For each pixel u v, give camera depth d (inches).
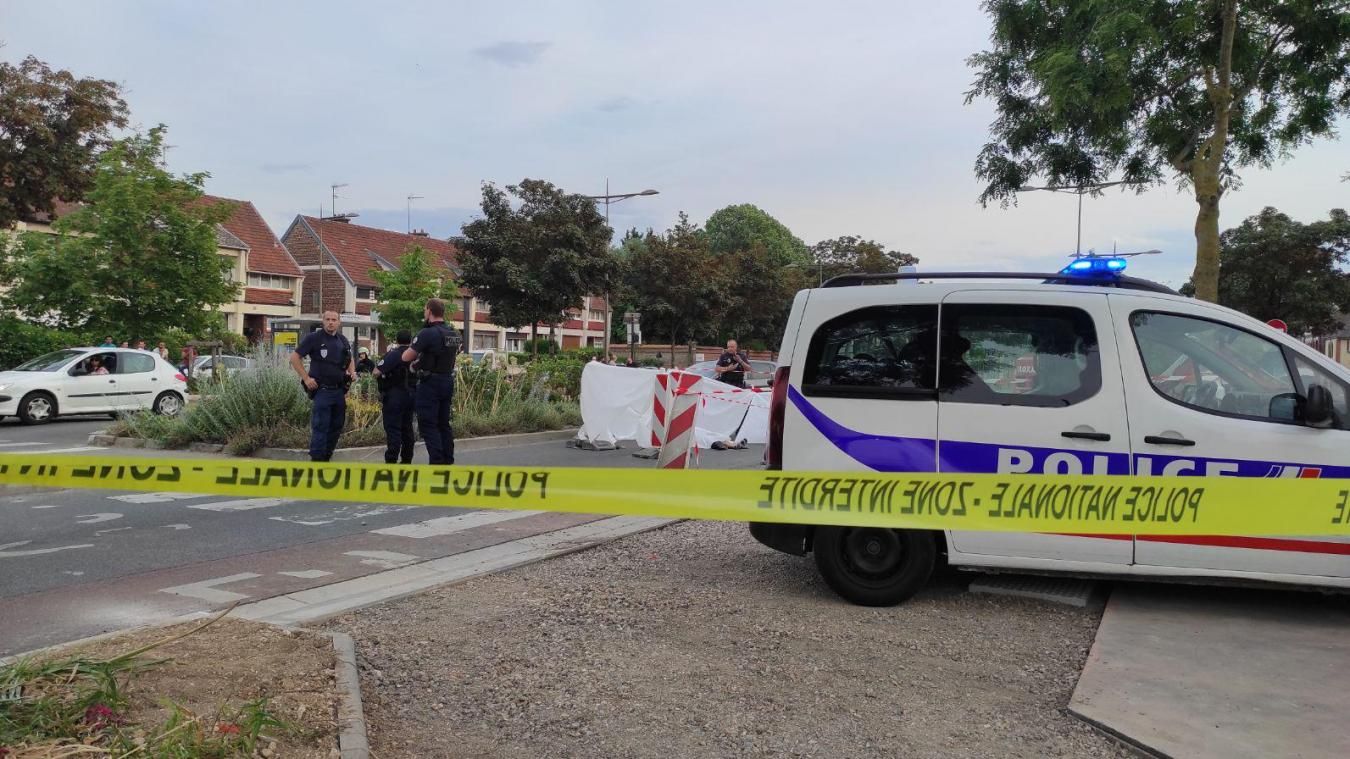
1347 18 486.0
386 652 176.4
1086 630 195.3
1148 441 195.0
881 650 180.9
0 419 710.5
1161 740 138.2
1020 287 207.8
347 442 494.0
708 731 143.3
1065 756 135.9
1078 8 502.3
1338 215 1521.9
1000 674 168.6
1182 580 197.0
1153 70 529.7
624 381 552.1
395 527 305.3
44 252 858.8
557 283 1401.3
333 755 125.8
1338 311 1652.3
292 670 154.3
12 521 308.3
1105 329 200.8
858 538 210.8
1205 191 500.7
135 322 886.4
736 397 590.9
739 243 3393.2
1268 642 184.2
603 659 173.9
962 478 183.9
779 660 174.6
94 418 774.5
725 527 305.7
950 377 205.3
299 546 274.8
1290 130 546.9
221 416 506.0
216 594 217.3
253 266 1834.4
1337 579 190.5
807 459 210.7
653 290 1915.6
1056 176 597.3
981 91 593.6
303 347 394.6
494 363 730.2
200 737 120.3
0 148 933.2
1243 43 500.4
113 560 253.3
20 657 153.7
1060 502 184.2
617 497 175.8
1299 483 179.8
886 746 138.6
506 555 263.0
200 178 917.8
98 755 114.4
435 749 136.6
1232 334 200.1
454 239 1432.1
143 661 150.9
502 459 491.2
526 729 143.9
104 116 997.2
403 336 415.5
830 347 213.3
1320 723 144.8
